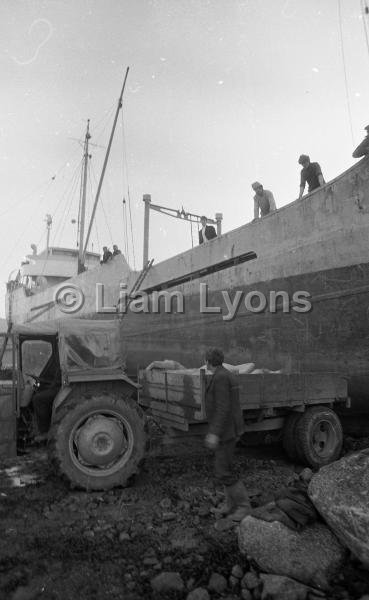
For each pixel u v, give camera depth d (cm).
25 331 527
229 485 392
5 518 389
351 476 313
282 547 291
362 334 742
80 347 517
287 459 598
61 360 512
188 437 539
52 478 496
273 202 1008
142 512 406
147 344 1408
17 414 519
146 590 279
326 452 567
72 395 505
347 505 292
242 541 313
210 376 479
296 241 880
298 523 308
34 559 315
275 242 932
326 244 811
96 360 519
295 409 567
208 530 366
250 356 985
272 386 545
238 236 1048
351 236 763
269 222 952
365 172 741
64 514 400
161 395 574
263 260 961
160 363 678
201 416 468
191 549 332
